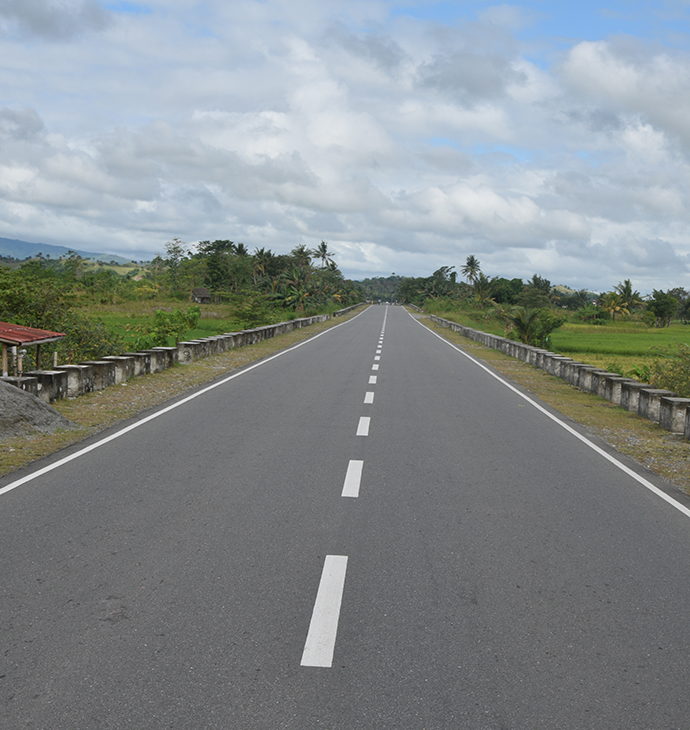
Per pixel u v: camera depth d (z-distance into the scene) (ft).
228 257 354.74
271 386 49.44
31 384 36.27
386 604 13.93
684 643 12.67
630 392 44.93
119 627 12.65
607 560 16.89
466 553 17.04
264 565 15.83
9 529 17.90
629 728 10.02
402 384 53.21
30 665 11.27
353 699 10.55
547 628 13.11
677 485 25.43
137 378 51.83
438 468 26.12
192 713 10.10
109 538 17.39
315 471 24.99
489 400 46.50
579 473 26.30
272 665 11.46
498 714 10.28
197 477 23.70
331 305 284.82
